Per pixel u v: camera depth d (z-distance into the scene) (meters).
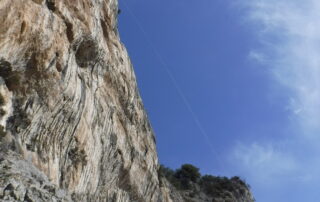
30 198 13.75
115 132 27.33
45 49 18.31
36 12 18.03
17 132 17.38
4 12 16.09
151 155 34.81
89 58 23.81
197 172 69.81
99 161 24.70
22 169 15.65
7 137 16.48
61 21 20.25
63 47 19.92
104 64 26.62
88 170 22.91
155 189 35.47
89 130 23.08
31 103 17.92
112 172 27.16
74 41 21.28
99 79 25.72
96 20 24.73
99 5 27.73
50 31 18.83
